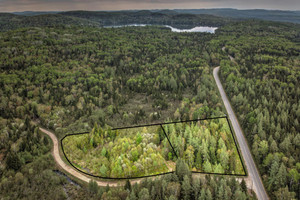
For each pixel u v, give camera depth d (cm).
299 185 6456
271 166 7212
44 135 10019
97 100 13075
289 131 9219
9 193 6391
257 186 7188
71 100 13075
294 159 7388
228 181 6444
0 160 7906
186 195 6091
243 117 10700
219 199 5872
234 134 9888
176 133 8769
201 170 7181
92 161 7731
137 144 8169
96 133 8750
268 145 8338
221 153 7500
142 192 5844
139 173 6988
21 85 14200
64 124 10788
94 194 6338
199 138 7938
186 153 7525
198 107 11456
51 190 6594
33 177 7119
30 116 11506
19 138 9238
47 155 8200
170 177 6456
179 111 11475
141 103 13362
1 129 9712
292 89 13388
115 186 6612
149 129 9575
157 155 7438
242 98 12119
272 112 10725
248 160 8306
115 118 11338
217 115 10719
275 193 6594
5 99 12119
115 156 7562
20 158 7762
